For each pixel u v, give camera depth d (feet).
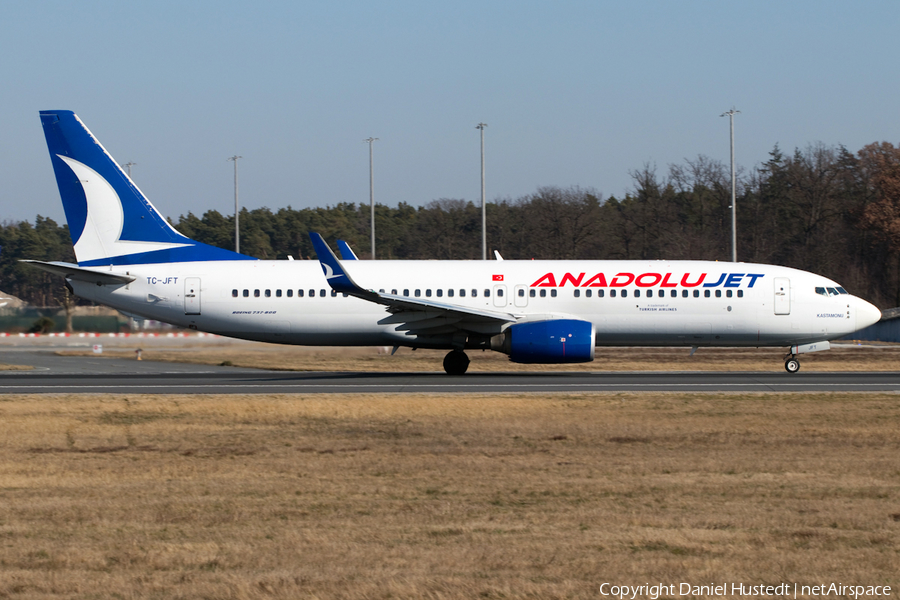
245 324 417.49
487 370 469.57
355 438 236.43
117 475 189.06
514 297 410.11
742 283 413.18
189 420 268.21
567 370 468.34
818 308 411.75
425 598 110.01
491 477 185.78
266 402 300.81
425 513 154.40
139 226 427.74
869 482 180.24
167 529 143.95
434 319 400.67
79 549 131.85
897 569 122.72
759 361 536.42
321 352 581.12
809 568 123.03
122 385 368.27
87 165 424.87
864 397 314.14
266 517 151.94
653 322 410.93
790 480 182.19
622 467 196.03
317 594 111.14
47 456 212.23
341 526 145.38
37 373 437.99
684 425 255.09
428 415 276.62
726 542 135.64
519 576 118.52
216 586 114.42
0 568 122.83
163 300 417.28
